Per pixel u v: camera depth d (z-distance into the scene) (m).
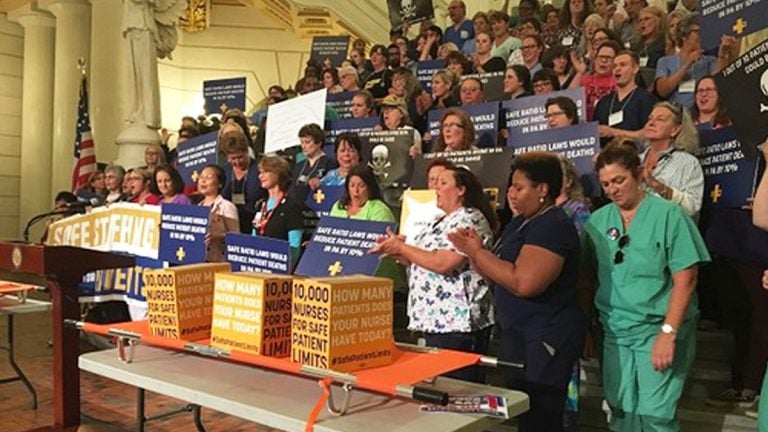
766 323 3.43
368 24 11.20
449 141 4.26
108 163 9.82
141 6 9.48
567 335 2.48
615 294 2.66
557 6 8.89
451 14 8.16
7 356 5.34
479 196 2.95
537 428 2.47
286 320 2.06
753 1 3.66
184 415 4.10
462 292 2.77
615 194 2.65
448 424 1.70
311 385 2.04
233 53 14.09
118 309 5.62
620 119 4.38
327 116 5.79
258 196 5.01
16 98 12.35
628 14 6.28
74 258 2.75
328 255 2.92
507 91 5.11
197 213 4.11
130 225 5.12
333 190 4.48
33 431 2.71
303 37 13.78
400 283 4.08
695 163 3.46
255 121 7.93
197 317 2.28
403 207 3.46
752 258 3.48
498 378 3.98
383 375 1.84
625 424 2.64
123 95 9.84
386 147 4.72
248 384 2.04
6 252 2.84
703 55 4.77
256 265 3.08
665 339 2.50
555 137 4.03
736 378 3.52
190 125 7.14
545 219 2.50
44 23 11.95
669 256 2.58
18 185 12.45
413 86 5.76
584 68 5.29
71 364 2.77
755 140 3.11
